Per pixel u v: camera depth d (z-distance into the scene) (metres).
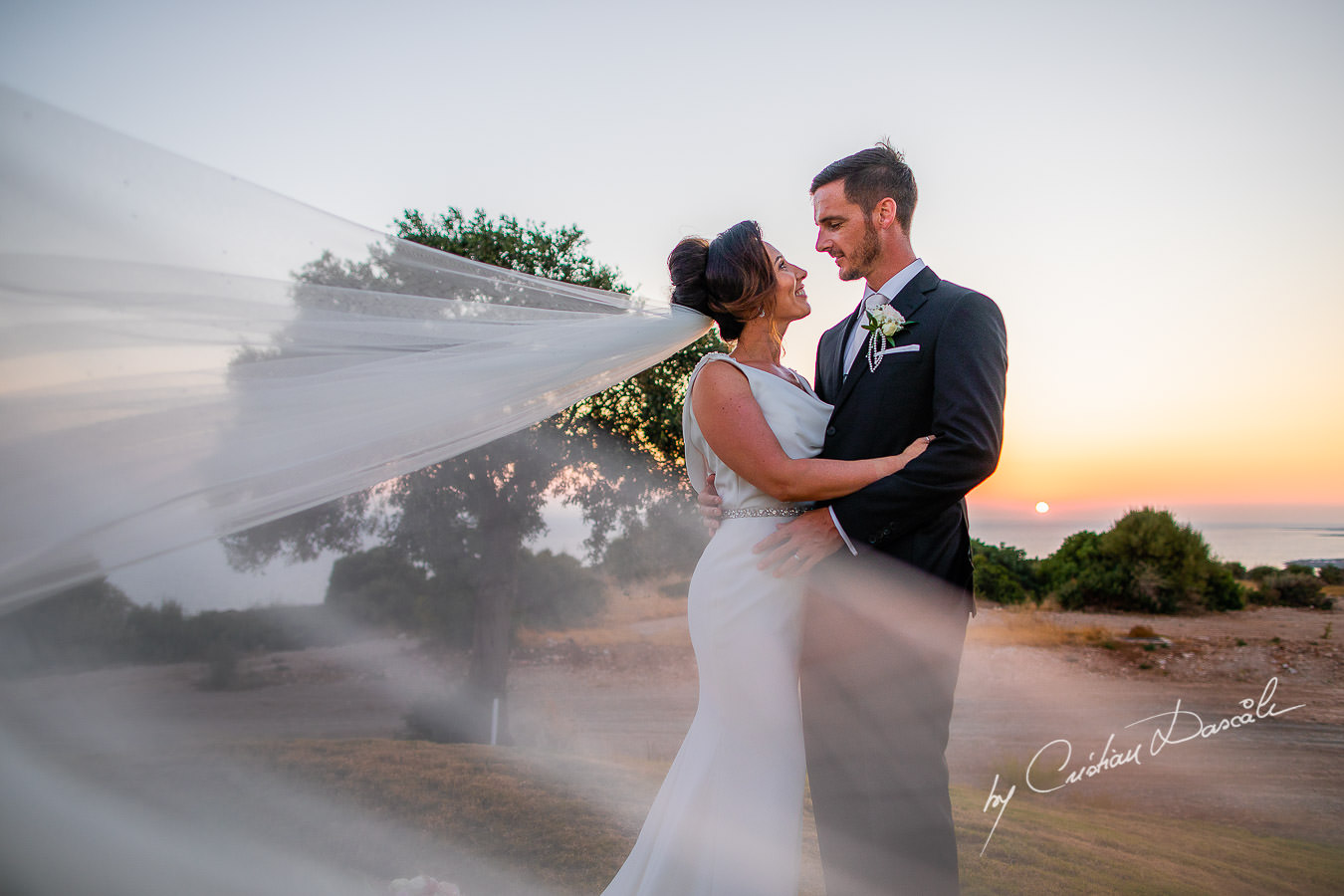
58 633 8.41
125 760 4.03
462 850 2.87
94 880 2.40
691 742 2.07
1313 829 4.57
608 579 12.98
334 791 3.52
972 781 5.92
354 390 1.80
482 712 9.27
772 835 1.90
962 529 2.12
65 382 1.54
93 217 1.53
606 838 3.04
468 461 8.81
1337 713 7.99
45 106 1.50
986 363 1.91
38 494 1.53
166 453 1.62
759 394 2.10
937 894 1.92
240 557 8.45
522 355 2.01
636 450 9.08
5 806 2.95
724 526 2.15
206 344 1.64
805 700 2.11
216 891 2.39
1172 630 12.37
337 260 1.80
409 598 10.62
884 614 1.96
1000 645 12.04
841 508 1.92
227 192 1.67
